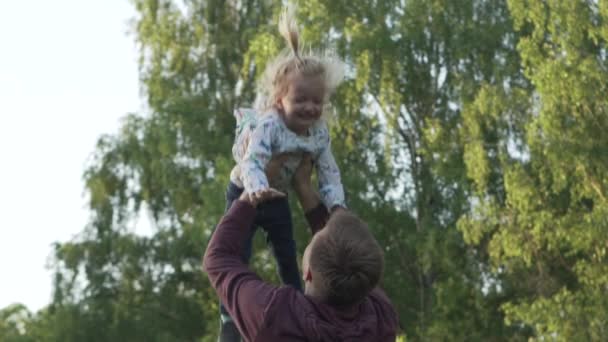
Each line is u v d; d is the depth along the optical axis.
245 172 4.68
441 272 30.66
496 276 29.20
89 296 32.12
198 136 31.53
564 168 24.25
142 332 31.03
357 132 30.56
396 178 30.69
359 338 4.18
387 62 29.48
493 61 28.66
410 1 30.45
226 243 4.38
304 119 4.80
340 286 4.13
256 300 4.18
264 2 35.06
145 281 32.53
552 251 26.66
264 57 29.03
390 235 29.97
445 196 30.31
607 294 23.84
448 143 29.31
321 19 30.45
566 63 24.27
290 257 5.07
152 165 31.48
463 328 29.39
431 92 30.42
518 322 29.66
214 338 30.06
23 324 33.97
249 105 32.91
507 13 30.47
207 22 34.59
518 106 26.19
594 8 25.73
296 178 4.92
